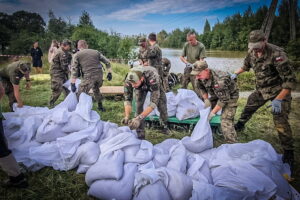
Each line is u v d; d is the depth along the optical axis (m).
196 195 2.03
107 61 4.43
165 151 2.81
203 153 2.82
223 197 2.00
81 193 2.39
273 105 2.69
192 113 3.79
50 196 2.35
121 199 2.15
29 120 3.05
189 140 2.88
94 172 2.34
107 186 2.21
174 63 11.14
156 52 4.40
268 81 2.93
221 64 8.82
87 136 2.89
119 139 2.64
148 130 3.83
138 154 2.51
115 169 2.27
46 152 2.72
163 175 2.16
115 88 5.80
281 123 2.79
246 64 3.16
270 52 2.74
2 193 2.38
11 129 2.99
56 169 2.70
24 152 2.75
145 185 2.10
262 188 2.07
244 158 2.47
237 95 3.14
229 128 3.17
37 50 8.64
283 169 2.52
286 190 2.20
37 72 8.81
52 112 3.29
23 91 6.27
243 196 2.04
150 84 2.79
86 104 3.22
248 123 4.18
